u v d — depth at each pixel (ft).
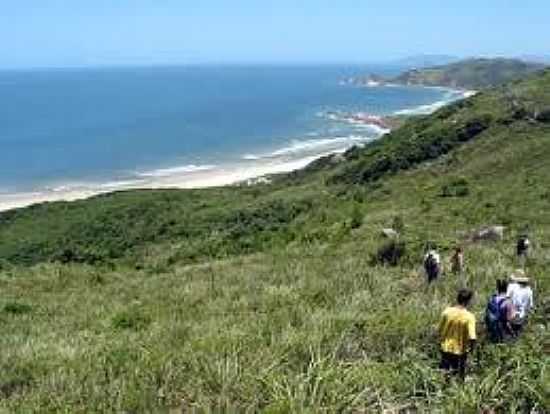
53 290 121.19
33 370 44.01
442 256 103.30
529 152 218.59
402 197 211.20
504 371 36.40
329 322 49.01
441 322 40.06
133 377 37.01
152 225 242.99
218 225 228.63
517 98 269.23
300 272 102.27
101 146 573.33
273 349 40.57
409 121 324.19
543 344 40.14
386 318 47.73
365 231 152.97
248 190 296.71
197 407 32.73
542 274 76.38
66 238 243.19
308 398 31.17
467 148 246.27
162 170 463.83
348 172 267.80
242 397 33.06
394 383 34.71
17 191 409.28
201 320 64.39
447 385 35.60
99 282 130.82
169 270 142.51
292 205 234.58
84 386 36.58
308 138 599.57
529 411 32.37
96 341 55.06
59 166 485.97
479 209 163.22
